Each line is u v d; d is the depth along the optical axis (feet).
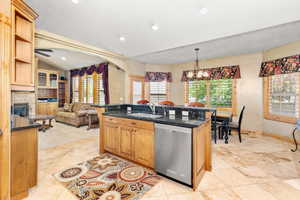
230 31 9.85
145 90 20.17
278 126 13.33
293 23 8.69
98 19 9.46
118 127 8.96
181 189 6.13
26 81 7.07
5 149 4.79
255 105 15.08
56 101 25.58
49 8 8.34
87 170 7.65
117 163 8.47
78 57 20.47
